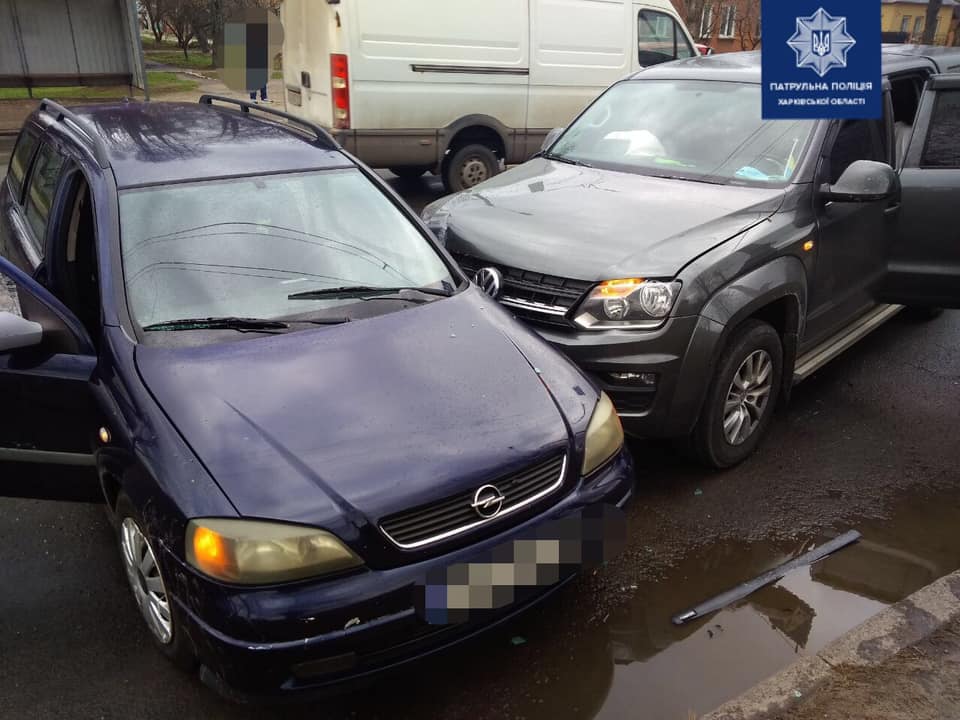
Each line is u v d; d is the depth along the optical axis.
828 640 2.96
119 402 2.64
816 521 3.65
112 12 12.28
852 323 4.88
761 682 2.68
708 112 4.80
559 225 4.01
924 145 4.77
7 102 12.30
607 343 3.53
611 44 9.50
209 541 2.21
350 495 2.31
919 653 2.80
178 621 2.38
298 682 2.24
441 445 2.50
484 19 8.61
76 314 3.30
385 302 3.17
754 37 24.28
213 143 3.61
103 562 3.23
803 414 4.64
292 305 3.07
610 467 2.83
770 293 3.78
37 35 11.91
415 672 2.75
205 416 2.50
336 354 2.82
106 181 3.21
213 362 2.73
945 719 2.54
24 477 3.00
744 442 4.02
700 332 3.53
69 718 2.51
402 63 8.31
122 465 2.54
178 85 19.72
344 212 3.49
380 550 2.29
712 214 3.96
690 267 3.58
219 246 3.16
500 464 2.50
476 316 3.18
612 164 4.81
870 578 3.29
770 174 4.29
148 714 2.53
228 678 2.24
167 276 3.02
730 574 3.29
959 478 4.03
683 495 3.81
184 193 3.27
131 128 3.70
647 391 3.55
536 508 2.57
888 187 4.07
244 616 2.17
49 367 2.84
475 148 9.10
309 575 2.23
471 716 2.58
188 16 26.66
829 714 2.55
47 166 3.84
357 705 2.60
